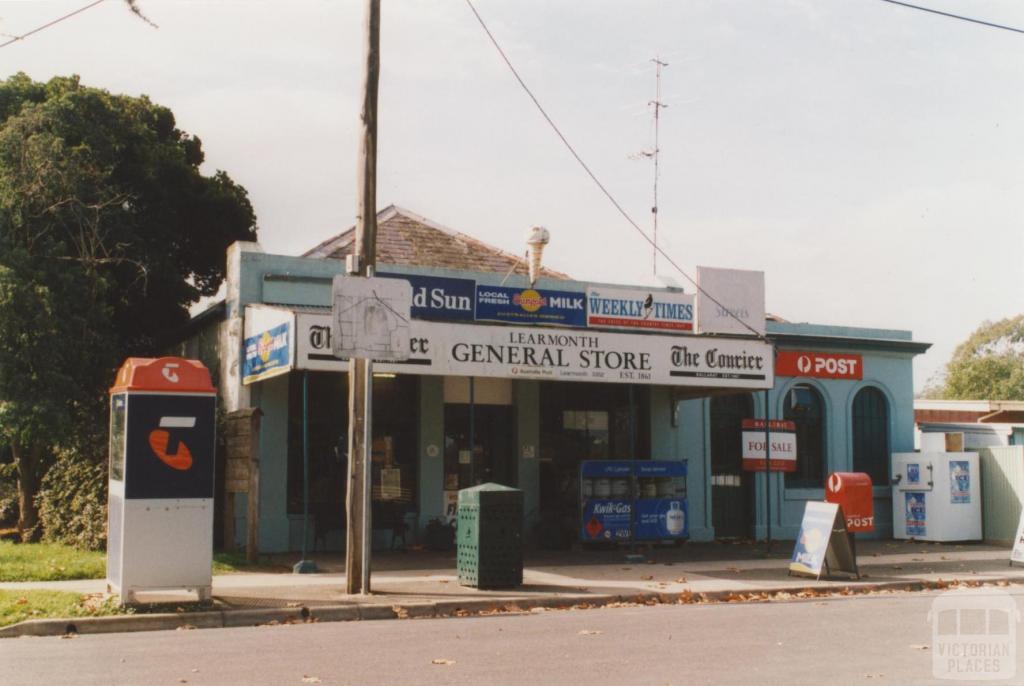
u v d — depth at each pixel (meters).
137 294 23.98
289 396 18.02
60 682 7.72
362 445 12.96
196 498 11.41
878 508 23.19
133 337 24.95
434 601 12.22
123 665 8.44
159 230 24.34
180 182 25.00
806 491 22.45
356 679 7.88
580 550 19.11
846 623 11.13
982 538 22.05
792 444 21.08
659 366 17.16
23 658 8.77
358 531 12.87
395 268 18.56
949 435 22.36
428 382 19.19
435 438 19.14
